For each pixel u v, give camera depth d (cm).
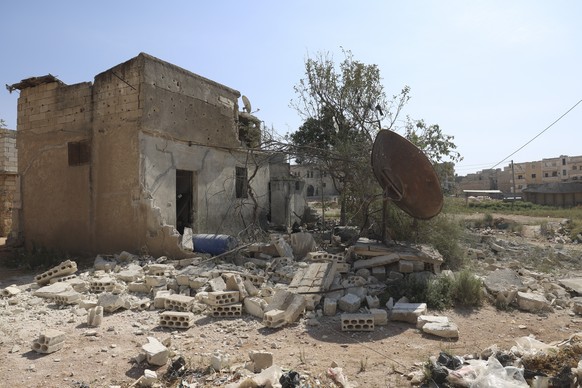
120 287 776
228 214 1430
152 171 1097
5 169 1930
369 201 1138
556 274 1005
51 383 432
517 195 6078
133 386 424
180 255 989
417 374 430
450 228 1089
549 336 576
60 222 1215
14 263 1158
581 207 3619
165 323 605
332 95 1888
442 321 595
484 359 467
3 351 516
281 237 1079
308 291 709
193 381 433
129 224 1074
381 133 940
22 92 1325
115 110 1114
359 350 518
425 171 891
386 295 731
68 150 1202
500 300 721
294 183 1983
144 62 1077
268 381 399
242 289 691
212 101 1355
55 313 667
